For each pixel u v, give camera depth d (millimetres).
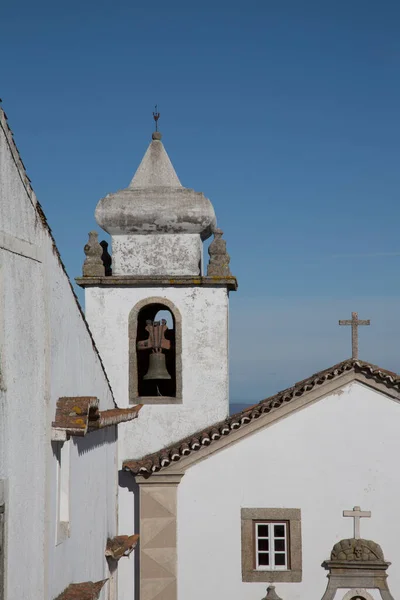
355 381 22266
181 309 24203
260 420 22344
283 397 22219
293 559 22094
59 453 14609
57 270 14375
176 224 24312
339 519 22141
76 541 15953
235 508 22328
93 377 18562
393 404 22250
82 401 14312
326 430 22297
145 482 22500
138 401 24031
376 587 21938
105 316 24203
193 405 24000
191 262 24562
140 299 24266
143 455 23797
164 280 24125
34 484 12828
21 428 12250
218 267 24203
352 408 22281
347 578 22016
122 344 24141
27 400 12539
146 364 24781
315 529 22156
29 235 12766
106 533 20328
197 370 24094
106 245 25047
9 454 11719
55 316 14234
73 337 15906
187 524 22375
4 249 11672
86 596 14680
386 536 22062
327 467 22250
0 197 11516
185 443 22750
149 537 22359
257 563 22266
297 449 22297
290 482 22281
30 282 12789
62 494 15117
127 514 23016
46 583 13352
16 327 12109
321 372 23469
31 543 12680
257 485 22328
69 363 15508
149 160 25188
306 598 22047
